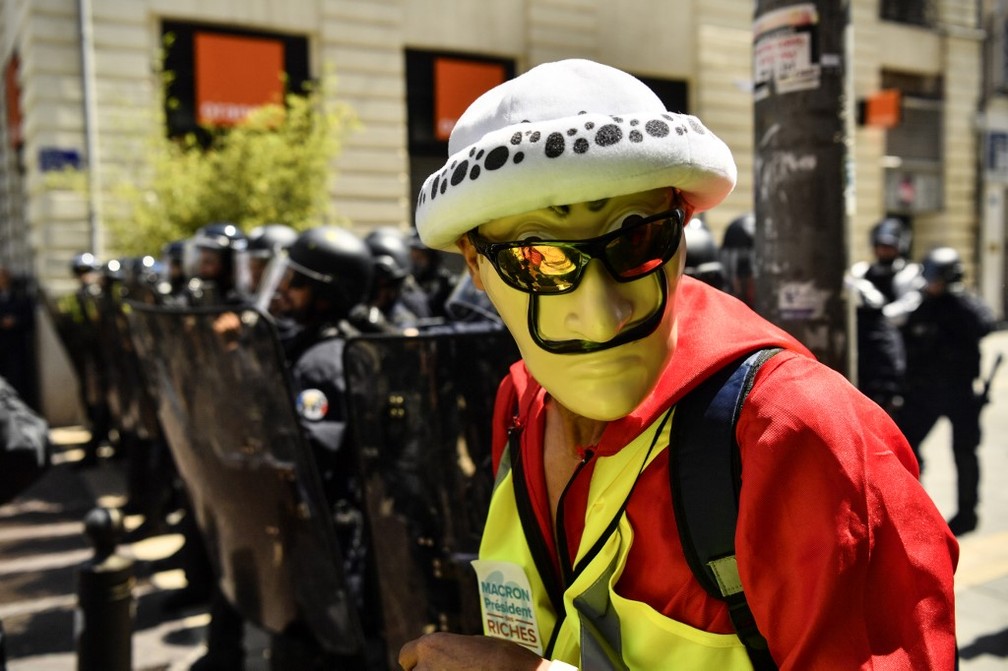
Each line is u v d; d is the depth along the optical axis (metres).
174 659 3.41
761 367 0.86
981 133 16.05
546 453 1.06
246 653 3.38
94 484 6.48
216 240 4.84
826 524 0.78
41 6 8.43
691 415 0.87
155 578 4.36
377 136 10.12
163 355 2.28
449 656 1.01
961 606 3.42
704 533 0.85
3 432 2.04
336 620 1.92
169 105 8.75
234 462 2.04
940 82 15.53
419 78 10.61
